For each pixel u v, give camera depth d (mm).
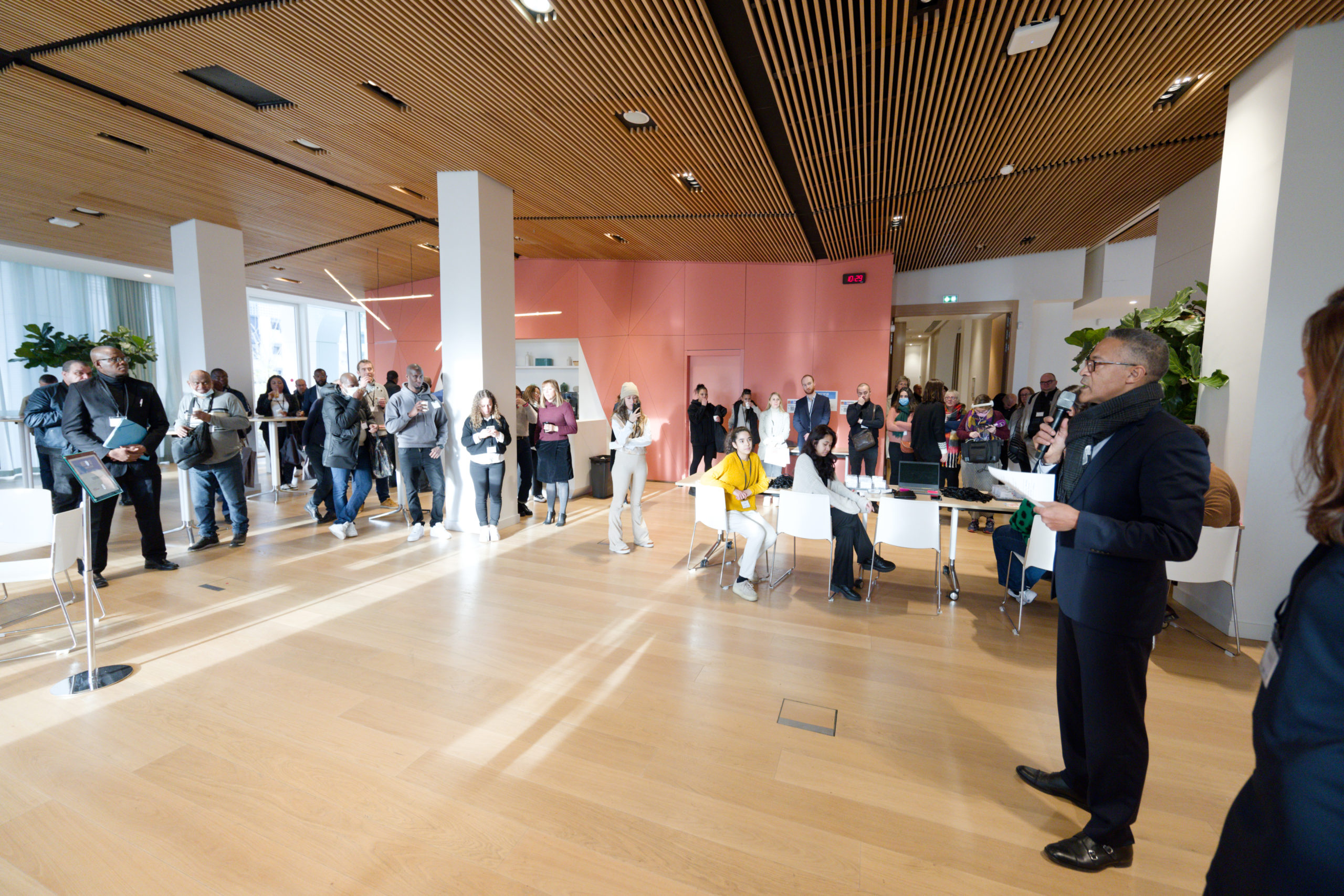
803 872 1667
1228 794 2018
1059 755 2244
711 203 6055
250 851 1720
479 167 5141
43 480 5379
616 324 9016
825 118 4188
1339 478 714
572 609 3713
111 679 2736
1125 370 1596
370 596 3906
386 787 2014
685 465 8852
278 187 5652
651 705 2580
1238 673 2916
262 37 3250
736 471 4160
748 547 3984
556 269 9172
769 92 3877
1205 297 4750
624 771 2121
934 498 4039
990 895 1586
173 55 3447
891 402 8016
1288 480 3197
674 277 8781
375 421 5961
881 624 3541
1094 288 8672
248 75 3656
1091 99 3869
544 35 3207
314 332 13828
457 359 5414
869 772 2131
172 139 4586
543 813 1898
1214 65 3416
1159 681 2836
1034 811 1924
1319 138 3037
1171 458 1460
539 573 4422
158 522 4359
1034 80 3652
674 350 8828
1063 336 9031
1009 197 5832
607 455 7523
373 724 2406
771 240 7410
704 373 8844
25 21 3137
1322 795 666
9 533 2908
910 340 12688
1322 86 3010
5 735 2301
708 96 3852
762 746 2281
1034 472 3367
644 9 2988
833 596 3982
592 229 7039
